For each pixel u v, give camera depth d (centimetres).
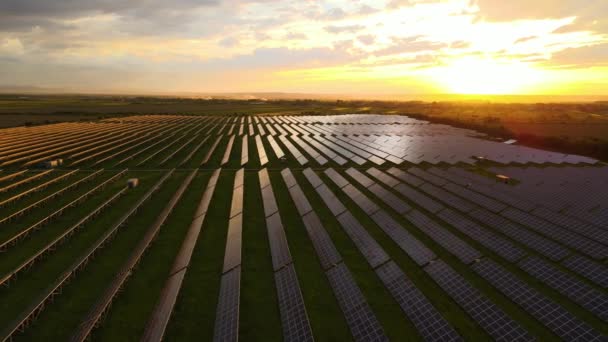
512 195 3603
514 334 1644
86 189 4247
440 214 3228
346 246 2719
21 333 1769
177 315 1914
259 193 4031
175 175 4938
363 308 1847
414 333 1773
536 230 2891
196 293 2114
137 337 1752
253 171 5191
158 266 2423
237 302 1872
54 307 1980
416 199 3622
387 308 1973
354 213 3394
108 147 7394
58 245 2742
